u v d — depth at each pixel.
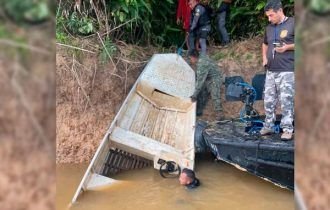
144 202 3.96
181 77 5.84
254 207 3.83
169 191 4.18
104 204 3.93
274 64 4.11
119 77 5.61
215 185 4.29
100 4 5.97
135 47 6.25
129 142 4.56
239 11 6.64
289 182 3.94
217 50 6.41
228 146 4.27
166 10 6.83
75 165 5.12
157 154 4.50
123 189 4.22
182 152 4.73
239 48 6.27
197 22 5.82
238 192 4.13
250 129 4.73
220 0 6.32
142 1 6.12
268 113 4.37
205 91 5.66
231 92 5.11
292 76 4.03
